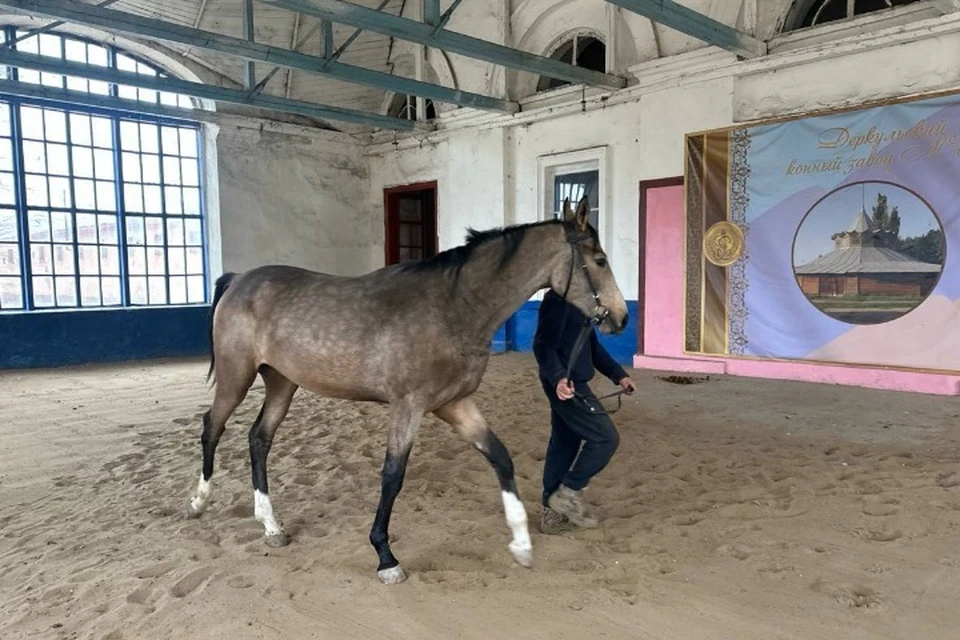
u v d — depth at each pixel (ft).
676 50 29.91
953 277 22.40
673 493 13.50
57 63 25.29
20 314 33.17
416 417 9.83
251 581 9.74
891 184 23.62
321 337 10.37
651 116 30.27
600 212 33.73
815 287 25.67
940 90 22.48
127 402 24.76
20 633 8.48
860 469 14.53
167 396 26.02
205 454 12.46
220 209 39.32
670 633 8.22
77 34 34.73
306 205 43.24
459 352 9.80
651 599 9.07
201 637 8.27
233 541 11.39
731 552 10.52
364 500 13.43
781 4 26.32
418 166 43.04
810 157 25.53
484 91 38.04
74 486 14.80
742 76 27.30
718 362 28.37
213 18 36.55
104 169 36.29
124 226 37.11
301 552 10.85
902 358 23.71
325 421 20.83
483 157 38.58
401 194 45.55
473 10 37.96
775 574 9.70
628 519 12.14
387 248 45.78
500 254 9.98
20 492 14.44
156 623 8.61
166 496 13.99
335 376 10.37
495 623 8.52
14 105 33.04
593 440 11.03
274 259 41.98
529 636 8.21
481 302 9.96
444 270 10.07
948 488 13.11
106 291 36.86
